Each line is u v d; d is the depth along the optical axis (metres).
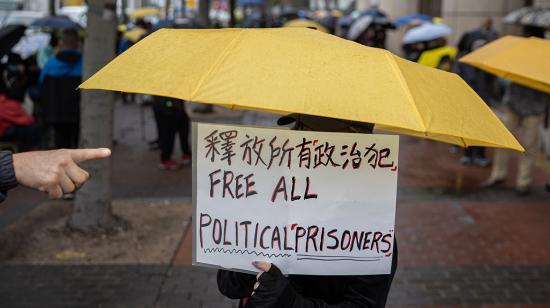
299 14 23.69
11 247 5.37
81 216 5.68
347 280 2.07
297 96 1.67
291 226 1.96
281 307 1.92
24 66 9.53
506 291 4.75
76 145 8.09
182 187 7.87
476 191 7.73
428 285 4.83
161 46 1.93
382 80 1.77
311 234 1.97
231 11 12.52
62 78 7.39
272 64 1.75
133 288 4.68
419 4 25.23
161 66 1.83
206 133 1.94
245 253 1.98
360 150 1.94
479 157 9.26
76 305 4.38
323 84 1.71
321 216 1.96
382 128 2.41
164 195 7.45
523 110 7.27
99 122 5.58
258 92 1.68
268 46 1.81
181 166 9.02
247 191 1.95
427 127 1.69
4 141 7.96
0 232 5.77
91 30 5.47
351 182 1.96
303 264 1.98
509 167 9.05
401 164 9.30
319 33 1.99
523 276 5.04
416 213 6.72
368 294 2.03
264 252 1.97
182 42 1.93
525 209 6.91
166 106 8.43
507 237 5.96
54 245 5.45
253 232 1.96
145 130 12.09
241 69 1.74
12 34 8.36
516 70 3.04
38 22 12.57
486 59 3.26
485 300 4.60
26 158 1.39
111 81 1.83
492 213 6.74
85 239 5.56
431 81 1.96
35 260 5.14
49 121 7.51
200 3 12.84
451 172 8.78
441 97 1.90
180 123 8.84
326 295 2.11
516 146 1.92
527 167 7.42
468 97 2.05
